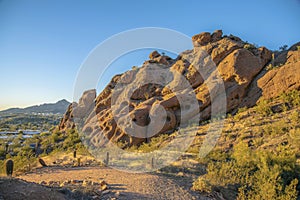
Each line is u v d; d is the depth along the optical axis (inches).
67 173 394.9
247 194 275.7
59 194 220.5
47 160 596.1
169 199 248.1
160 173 369.7
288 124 562.3
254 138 542.6
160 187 285.7
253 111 713.6
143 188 278.2
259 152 361.4
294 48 903.7
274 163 320.2
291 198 251.4
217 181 301.7
